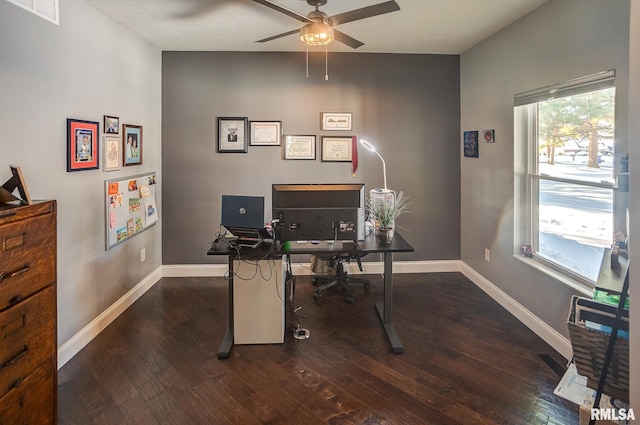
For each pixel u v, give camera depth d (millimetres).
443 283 4133
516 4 2840
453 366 2518
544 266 2938
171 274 4316
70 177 2586
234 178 4262
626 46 2051
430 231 4445
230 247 2771
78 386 2289
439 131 4355
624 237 2008
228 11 2992
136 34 3537
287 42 3848
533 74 2932
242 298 2793
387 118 4312
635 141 1313
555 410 2072
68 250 2580
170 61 4141
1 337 1511
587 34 2340
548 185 2980
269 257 2779
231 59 4172
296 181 4301
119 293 3314
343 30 3449
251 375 2422
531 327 3027
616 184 2045
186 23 3250
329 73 4242
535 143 3135
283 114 4234
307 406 2119
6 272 1525
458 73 4312
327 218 2764
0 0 1977
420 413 2059
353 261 4445
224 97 4195
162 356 2645
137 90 3582
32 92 2209
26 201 1691
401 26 3344
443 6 2889
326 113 4262
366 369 2490
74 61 2604
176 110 4172
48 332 1791
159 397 2193
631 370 1335
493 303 3580
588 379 1701
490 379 2363
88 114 2779
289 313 3393
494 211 3633
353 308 3506
